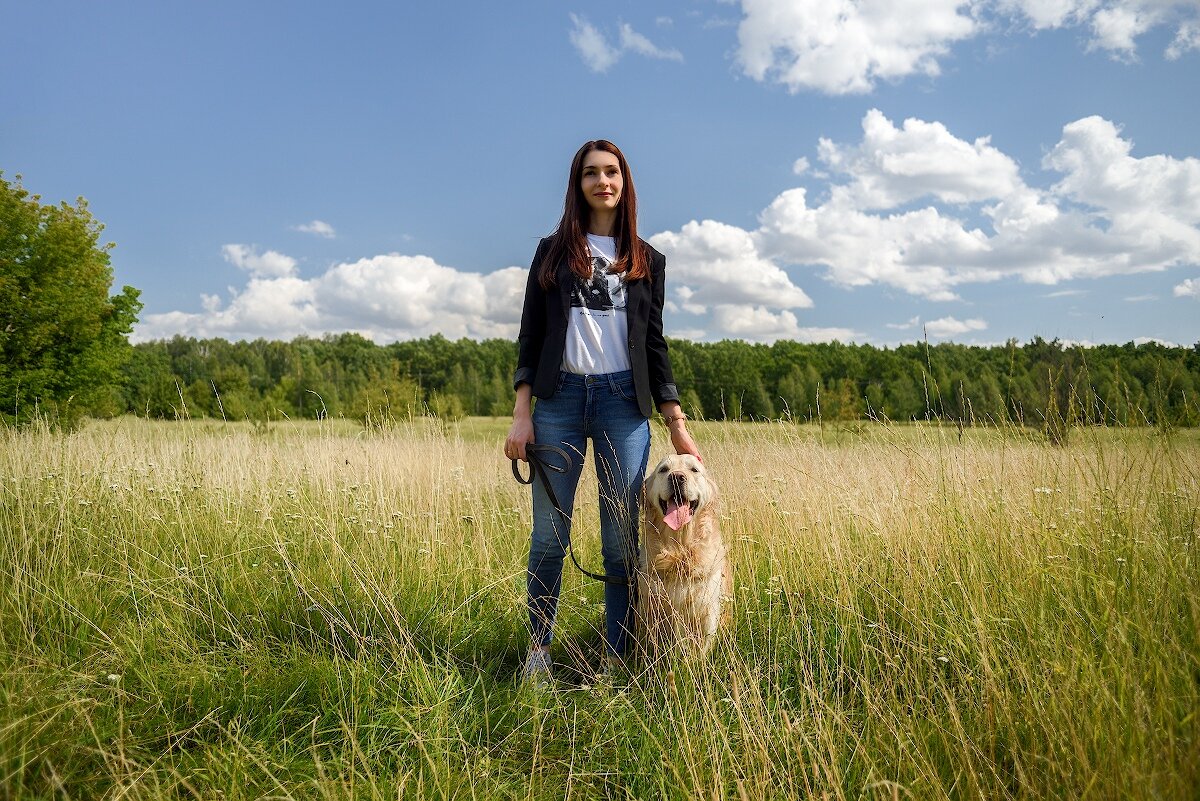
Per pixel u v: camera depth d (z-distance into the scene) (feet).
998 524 11.59
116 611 10.77
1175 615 8.54
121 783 6.43
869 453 18.31
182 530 13.76
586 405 10.52
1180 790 5.48
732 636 10.15
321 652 9.61
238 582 11.82
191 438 24.06
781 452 19.08
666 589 10.34
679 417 11.39
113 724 7.61
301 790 6.80
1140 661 7.42
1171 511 11.33
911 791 6.38
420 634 10.50
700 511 10.53
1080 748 6.15
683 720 7.55
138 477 17.56
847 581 10.73
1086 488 12.73
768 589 11.57
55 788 6.37
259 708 8.30
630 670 10.00
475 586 12.35
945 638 9.11
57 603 10.39
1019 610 9.29
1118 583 9.61
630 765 7.58
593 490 16.87
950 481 14.40
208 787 6.77
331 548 13.01
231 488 17.13
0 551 11.91
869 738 7.35
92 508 14.65
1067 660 7.96
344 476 19.31
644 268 10.87
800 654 9.01
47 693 7.80
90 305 53.52
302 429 26.21
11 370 48.06
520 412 10.73
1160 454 12.48
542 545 10.42
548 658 10.12
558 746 8.21
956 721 6.94
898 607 10.18
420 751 7.44
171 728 7.76
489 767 7.45
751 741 7.30
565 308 10.44
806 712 7.82
